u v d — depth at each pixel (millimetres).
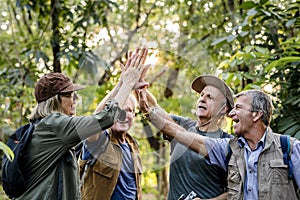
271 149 2727
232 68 4906
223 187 2963
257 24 4332
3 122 4773
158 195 6996
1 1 5637
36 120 2711
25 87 4836
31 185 2607
